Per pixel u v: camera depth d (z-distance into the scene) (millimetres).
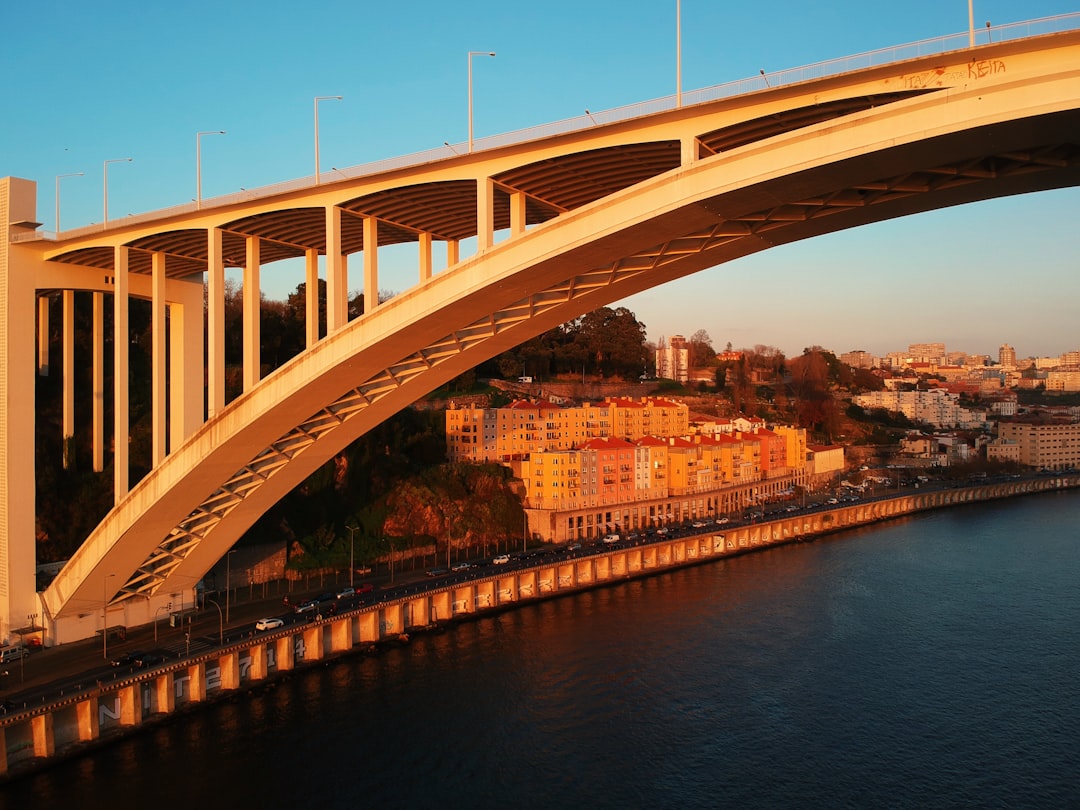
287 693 56250
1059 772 45750
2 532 54875
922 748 48438
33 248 54625
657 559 97812
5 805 41344
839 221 33625
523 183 38750
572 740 49062
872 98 28547
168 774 44625
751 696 55656
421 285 39531
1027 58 25156
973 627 70438
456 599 76188
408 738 49094
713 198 30312
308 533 83500
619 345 169750
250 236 48906
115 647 55969
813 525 122312
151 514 51719
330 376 44094
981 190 30250
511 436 116875
